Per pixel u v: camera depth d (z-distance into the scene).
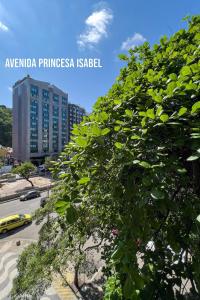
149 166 1.26
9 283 9.73
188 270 1.47
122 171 1.55
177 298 1.50
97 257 9.74
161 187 1.18
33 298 6.04
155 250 1.56
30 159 54.34
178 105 1.81
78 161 1.73
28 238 14.84
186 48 2.48
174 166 1.38
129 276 1.08
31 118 54.22
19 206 22.56
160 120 1.57
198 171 1.76
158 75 2.21
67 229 3.33
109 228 2.86
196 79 1.72
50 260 5.59
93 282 8.96
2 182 35.47
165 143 1.58
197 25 2.83
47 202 6.67
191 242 1.37
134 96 2.25
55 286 8.83
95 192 2.06
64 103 65.25
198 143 1.39
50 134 60.09
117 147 1.55
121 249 1.17
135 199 1.35
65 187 1.71
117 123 1.91
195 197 1.50
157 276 1.47
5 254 12.45
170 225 1.45
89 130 1.80
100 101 2.69
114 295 1.78
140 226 1.22
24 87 53.66
